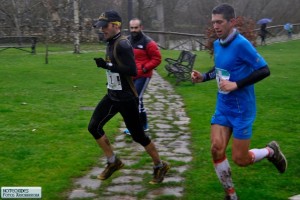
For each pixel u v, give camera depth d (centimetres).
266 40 3509
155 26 4097
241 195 468
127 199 466
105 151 497
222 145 427
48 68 1641
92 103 992
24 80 1334
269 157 470
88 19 3125
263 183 503
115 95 485
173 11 4581
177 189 492
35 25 3238
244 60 413
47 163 570
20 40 2391
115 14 480
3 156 596
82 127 765
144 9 4016
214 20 416
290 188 488
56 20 3119
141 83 697
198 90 1184
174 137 720
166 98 1080
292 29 3831
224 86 411
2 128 748
